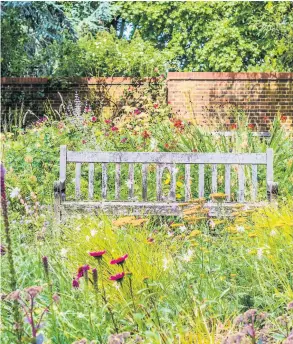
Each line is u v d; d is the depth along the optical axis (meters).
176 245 4.98
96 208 6.92
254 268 4.27
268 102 16.17
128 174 7.95
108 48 17.33
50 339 3.17
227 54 21.30
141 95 16.16
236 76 16.08
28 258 4.37
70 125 10.77
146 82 16.22
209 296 3.91
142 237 4.81
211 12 21.81
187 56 22.44
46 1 20.89
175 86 16.06
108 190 8.45
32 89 16.73
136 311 3.67
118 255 4.23
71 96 16.58
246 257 4.49
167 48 22.78
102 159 7.44
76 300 3.73
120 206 6.95
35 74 19.11
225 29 21.00
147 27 22.86
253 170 7.30
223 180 8.00
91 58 17.34
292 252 4.35
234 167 8.02
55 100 16.72
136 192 8.15
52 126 10.93
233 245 4.82
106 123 11.27
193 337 3.30
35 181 7.84
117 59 17.11
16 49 19.17
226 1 21.72
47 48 18.48
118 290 3.81
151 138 9.48
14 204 7.35
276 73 16.09
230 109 15.91
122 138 9.82
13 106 16.72
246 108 16.11
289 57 18.28
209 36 22.09
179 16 22.22
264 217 5.38
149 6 22.58
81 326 3.45
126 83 16.33
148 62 16.94
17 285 3.91
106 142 9.95
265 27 18.34
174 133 9.85
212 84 16.08
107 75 17.08
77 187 7.43
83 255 4.48
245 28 21.02
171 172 7.41
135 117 12.46
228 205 6.83
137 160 7.42
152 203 7.04
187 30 22.56
